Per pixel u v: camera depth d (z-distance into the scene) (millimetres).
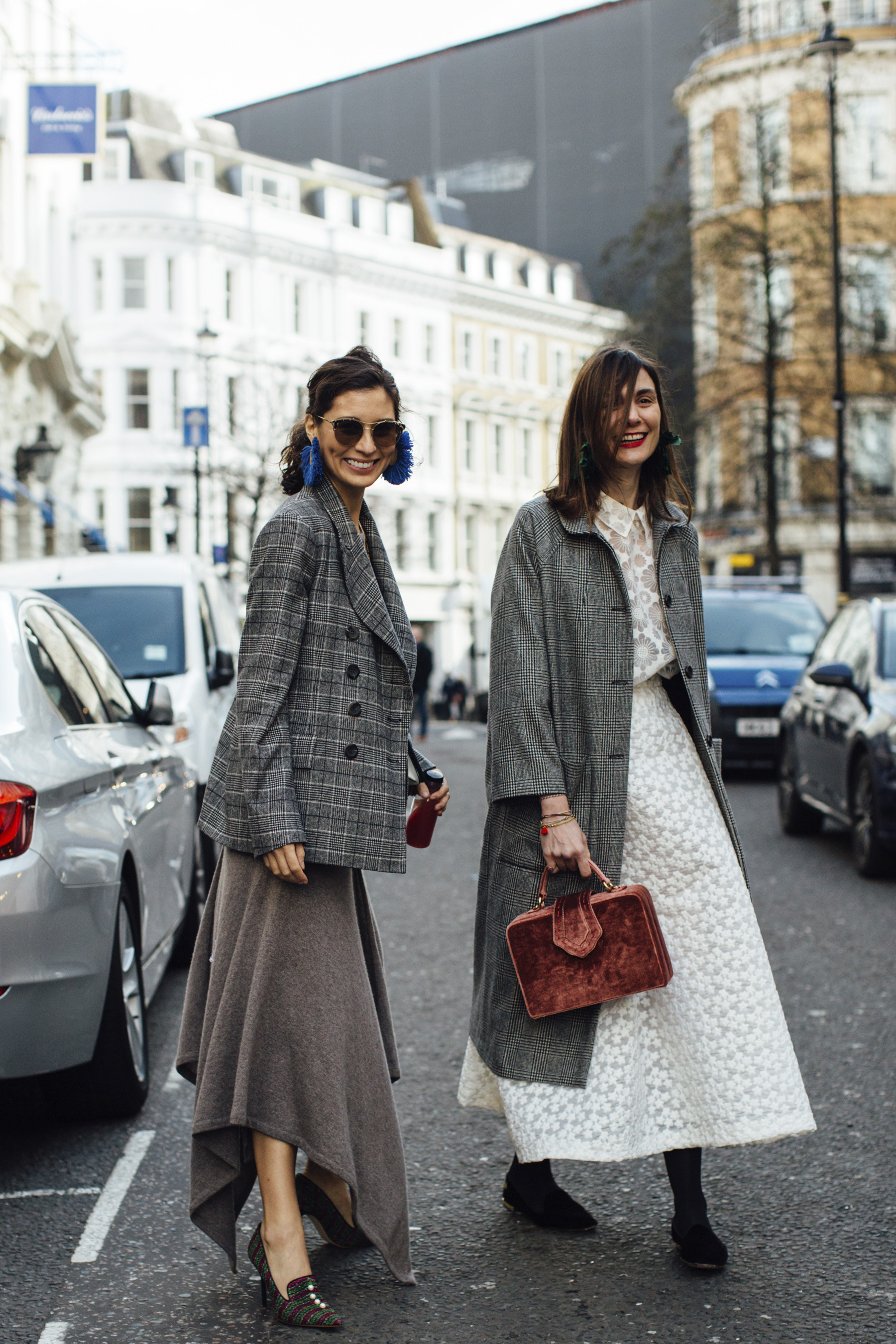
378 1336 3186
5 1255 3703
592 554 3555
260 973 3275
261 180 58750
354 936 3387
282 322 56844
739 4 41438
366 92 68875
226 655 10047
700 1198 3578
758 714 16328
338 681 3344
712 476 34031
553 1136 3430
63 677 5203
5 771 4156
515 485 67875
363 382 3398
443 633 62844
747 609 18062
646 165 63438
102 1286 3506
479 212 67500
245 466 43281
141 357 53344
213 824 3387
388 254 60781
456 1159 4410
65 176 35062
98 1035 4578
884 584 41906
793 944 7484
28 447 25688
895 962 7055
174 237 53656
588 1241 3725
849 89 34500
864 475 36656
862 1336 3162
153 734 6531
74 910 4258
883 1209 3943
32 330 27750
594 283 67000
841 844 11352
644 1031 3502
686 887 3512
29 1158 4484
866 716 9734
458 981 6801
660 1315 3275
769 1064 3443
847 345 32625
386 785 3367
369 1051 3350
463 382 64750
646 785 3525
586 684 3510
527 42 65625
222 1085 3289
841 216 32969
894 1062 5367
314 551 3344
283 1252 3266
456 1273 3525
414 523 62031
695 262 33000
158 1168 4367
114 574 10594
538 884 3527
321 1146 3240
